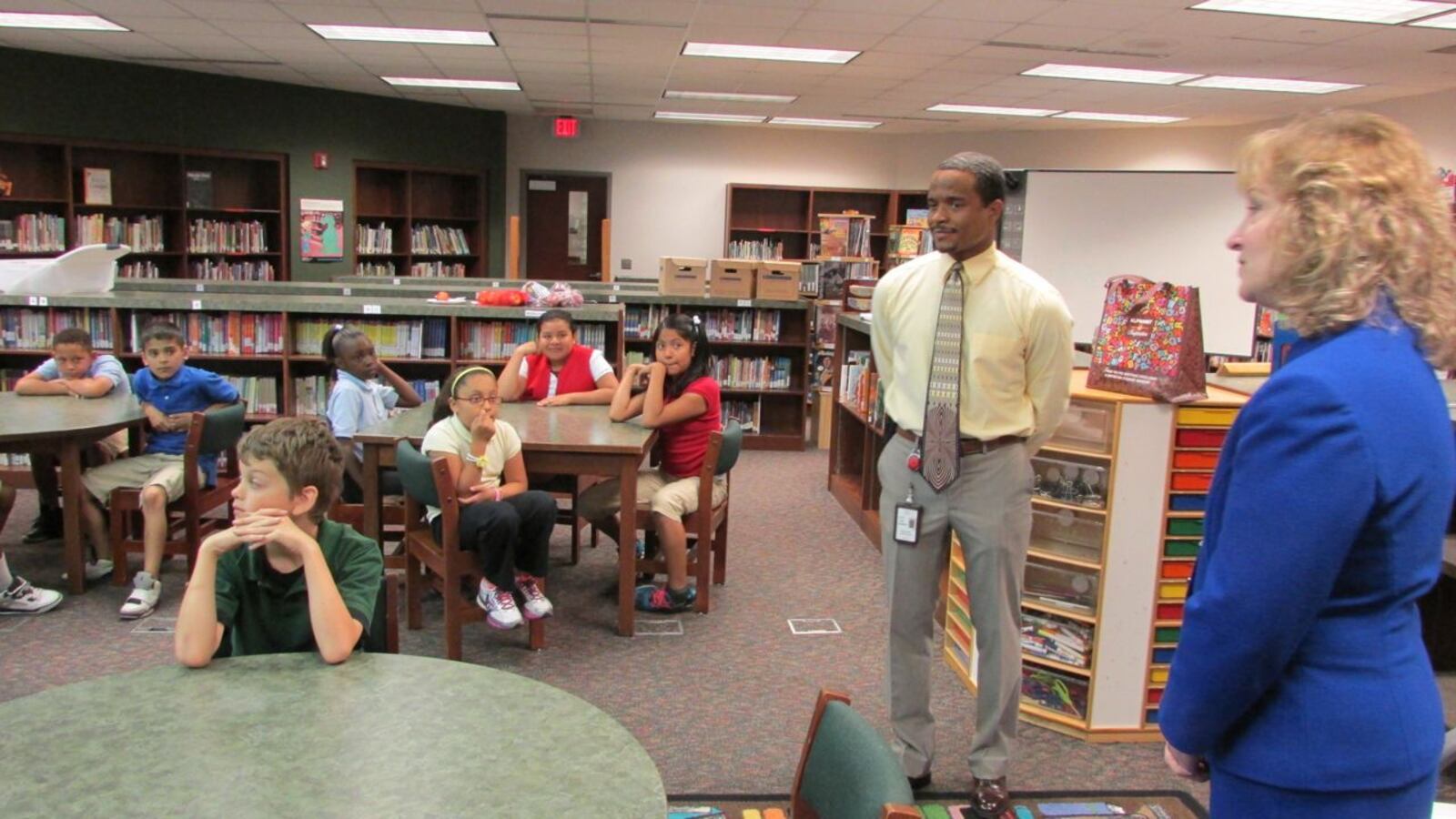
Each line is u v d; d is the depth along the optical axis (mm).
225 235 9531
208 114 9086
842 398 5598
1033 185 5219
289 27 6859
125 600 3664
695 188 12406
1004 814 2338
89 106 8305
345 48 7617
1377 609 997
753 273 6953
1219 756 1089
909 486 2303
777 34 6637
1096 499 2762
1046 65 7379
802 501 5570
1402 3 5340
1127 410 2639
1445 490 979
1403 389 949
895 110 10234
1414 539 972
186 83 8891
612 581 4066
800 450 7129
